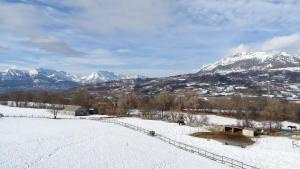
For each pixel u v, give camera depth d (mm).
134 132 109688
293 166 73250
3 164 65375
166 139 101375
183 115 169750
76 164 68125
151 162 72500
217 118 171750
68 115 169750
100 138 95500
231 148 91938
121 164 69875
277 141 107125
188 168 68938
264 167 71438
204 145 95062
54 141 89625
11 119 136875
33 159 70062
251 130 118125
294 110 190625
